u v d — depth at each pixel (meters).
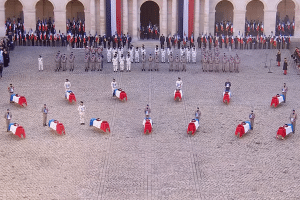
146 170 36.94
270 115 48.97
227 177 35.78
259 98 54.47
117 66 65.25
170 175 36.12
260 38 77.94
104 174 36.25
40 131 44.41
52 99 53.59
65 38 79.44
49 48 77.62
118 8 80.19
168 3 84.12
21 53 73.81
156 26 88.38
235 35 87.00
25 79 61.12
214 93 56.06
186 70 66.38
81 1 85.44
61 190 33.78
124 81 60.50
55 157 38.91
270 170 36.88
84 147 40.97
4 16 85.06
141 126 46.03
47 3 91.94
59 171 36.56
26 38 78.44
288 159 38.75
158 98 54.00
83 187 34.25
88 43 79.38
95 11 84.06
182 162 38.34
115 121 47.19
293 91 57.28
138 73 64.38
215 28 87.94
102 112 49.53
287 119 47.88
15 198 32.53
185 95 55.12
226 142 42.25
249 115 45.09
